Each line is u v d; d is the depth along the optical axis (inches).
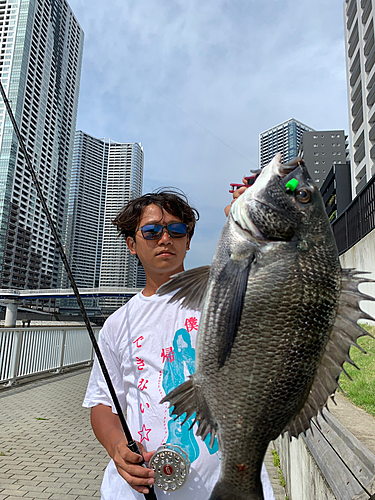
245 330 50.2
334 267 52.6
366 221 343.0
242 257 52.9
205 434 50.7
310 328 50.1
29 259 3769.7
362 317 49.6
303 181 54.4
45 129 3604.8
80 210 1656.0
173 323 65.5
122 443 58.1
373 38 1628.9
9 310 918.4
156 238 68.4
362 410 124.6
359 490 65.4
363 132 1695.4
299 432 49.9
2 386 301.0
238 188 65.1
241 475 48.6
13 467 158.6
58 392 296.7
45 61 3590.1
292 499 125.0
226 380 50.1
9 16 3297.2
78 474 153.1
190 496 55.4
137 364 64.7
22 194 3580.2
